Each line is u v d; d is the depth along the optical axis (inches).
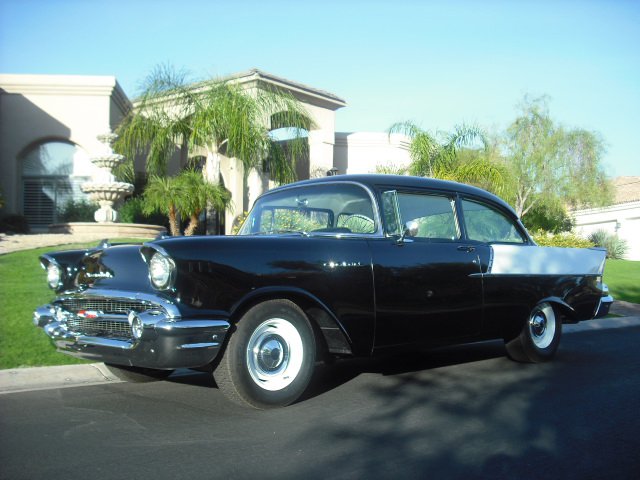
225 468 121.6
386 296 179.5
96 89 761.6
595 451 134.4
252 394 156.9
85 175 773.9
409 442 138.5
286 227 199.0
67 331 165.3
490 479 118.2
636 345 286.4
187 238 153.6
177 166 834.8
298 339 165.2
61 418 155.1
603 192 1123.9
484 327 207.9
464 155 661.3
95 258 167.3
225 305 151.3
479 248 206.7
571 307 236.5
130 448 132.7
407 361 236.8
